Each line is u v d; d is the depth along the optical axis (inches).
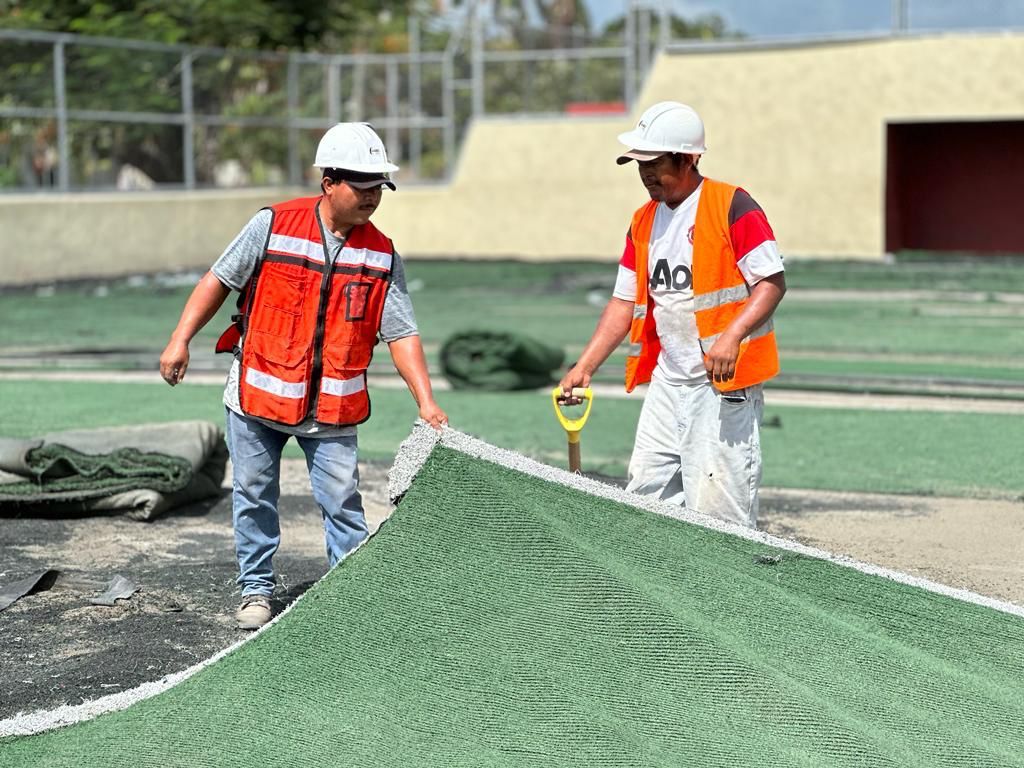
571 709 181.8
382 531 213.3
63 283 956.0
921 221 1144.2
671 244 232.5
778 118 1083.9
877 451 405.7
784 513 333.1
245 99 1143.6
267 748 174.7
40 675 215.6
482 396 504.4
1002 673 200.1
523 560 210.4
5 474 314.0
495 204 1186.6
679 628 197.6
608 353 245.6
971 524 321.7
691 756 171.8
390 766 169.8
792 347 626.2
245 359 227.5
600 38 1151.6
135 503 313.7
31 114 948.6
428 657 193.3
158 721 182.5
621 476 363.6
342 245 223.6
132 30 1048.8
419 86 1216.2
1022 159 1107.9
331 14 1211.2
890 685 191.6
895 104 1044.5
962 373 546.0
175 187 1083.3
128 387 517.7
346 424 228.2
